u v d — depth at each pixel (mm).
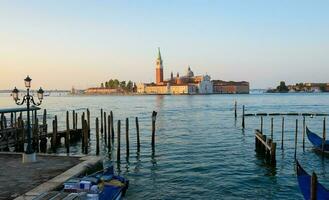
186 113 88750
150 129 54156
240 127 56375
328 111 87312
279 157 30625
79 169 17016
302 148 35031
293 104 124875
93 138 44344
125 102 160750
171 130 52625
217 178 23375
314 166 27422
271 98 198750
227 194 20016
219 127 56594
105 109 106062
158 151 33844
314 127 56281
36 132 32594
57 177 15648
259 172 25094
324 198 15438
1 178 15797
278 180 22969
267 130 52219
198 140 41625
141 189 20781
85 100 197750
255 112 87375
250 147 36250
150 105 129750
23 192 13875
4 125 37562
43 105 133125
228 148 35594
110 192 15500
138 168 26422
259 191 20641
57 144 36469
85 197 13008
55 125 32094
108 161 29203
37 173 16609
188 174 24422
